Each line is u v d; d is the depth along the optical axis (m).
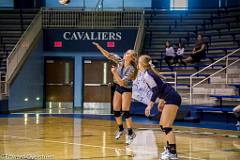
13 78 25.09
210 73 24.98
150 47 29.12
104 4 33.19
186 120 20.77
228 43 27.36
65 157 10.27
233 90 22.02
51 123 18.86
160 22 30.89
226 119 20.45
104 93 28.80
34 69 27.59
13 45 28.62
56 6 33.19
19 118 21.36
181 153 11.29
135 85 20.50
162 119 10.30
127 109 12.67
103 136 14.44
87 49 28.62
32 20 29.36
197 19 30.95
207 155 11.02
